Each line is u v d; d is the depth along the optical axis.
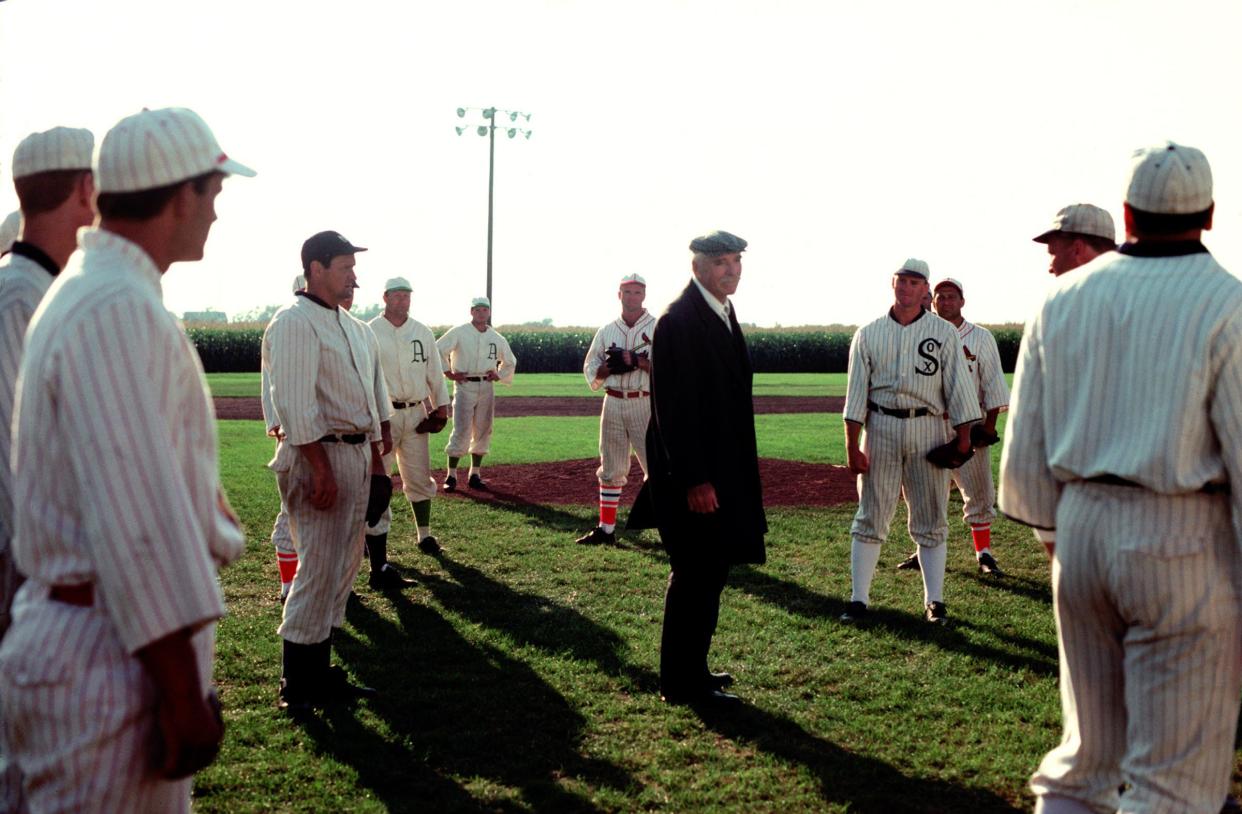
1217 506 2.39
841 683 4.69
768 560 7.29
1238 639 2.40
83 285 1.83
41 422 1.79
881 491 5.78
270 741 3.95
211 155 2.04
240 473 11.03
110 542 1.72
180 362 1.88
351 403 4.36
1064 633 2.64
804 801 3.46
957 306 6.95
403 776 3.64
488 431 10.67
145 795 1.88
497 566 7.11
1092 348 2.48
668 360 4.29
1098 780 2.62
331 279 4.34
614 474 7.95
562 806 3.42
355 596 6.25
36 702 1.80
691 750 3.89
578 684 4.64
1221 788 2.43
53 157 2.54
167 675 1.78
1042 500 2.69
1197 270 2.40
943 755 3.84
